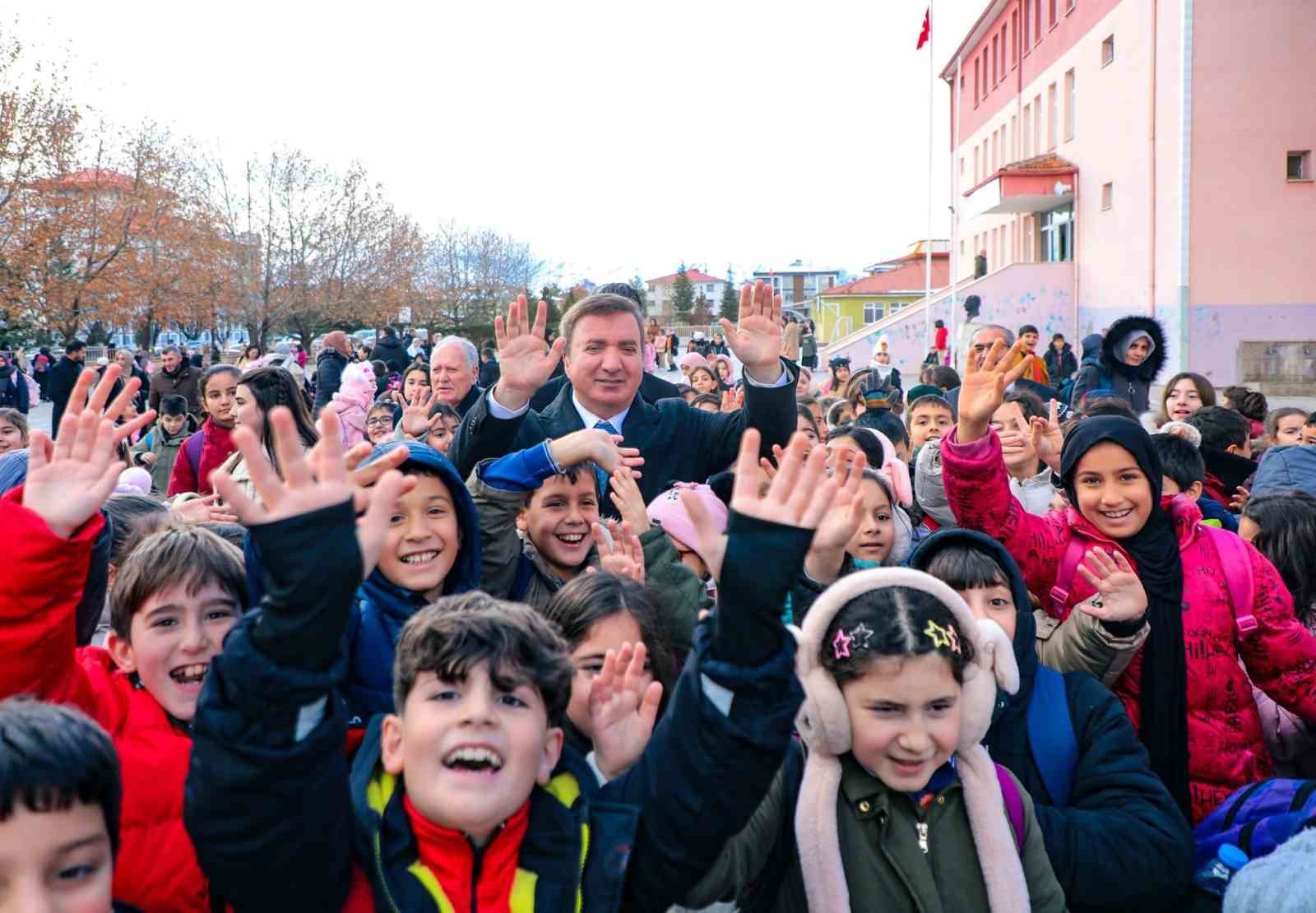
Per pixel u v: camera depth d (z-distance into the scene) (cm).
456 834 200
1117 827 281
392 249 5150
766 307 444
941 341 3200
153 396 1306
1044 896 257
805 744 265
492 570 359
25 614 220
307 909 191
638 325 466
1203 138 2527
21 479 392
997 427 555
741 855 245
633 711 260
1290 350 2538
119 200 3588
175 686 264
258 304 4794
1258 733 361
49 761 178
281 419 180
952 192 3231
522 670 203
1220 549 367
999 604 314
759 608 192
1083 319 3291
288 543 176
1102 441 363
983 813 250
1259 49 2500
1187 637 355
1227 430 662
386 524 189
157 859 245
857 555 423
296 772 181
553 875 203
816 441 639
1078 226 3325
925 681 241
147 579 264
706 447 474
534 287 7744
